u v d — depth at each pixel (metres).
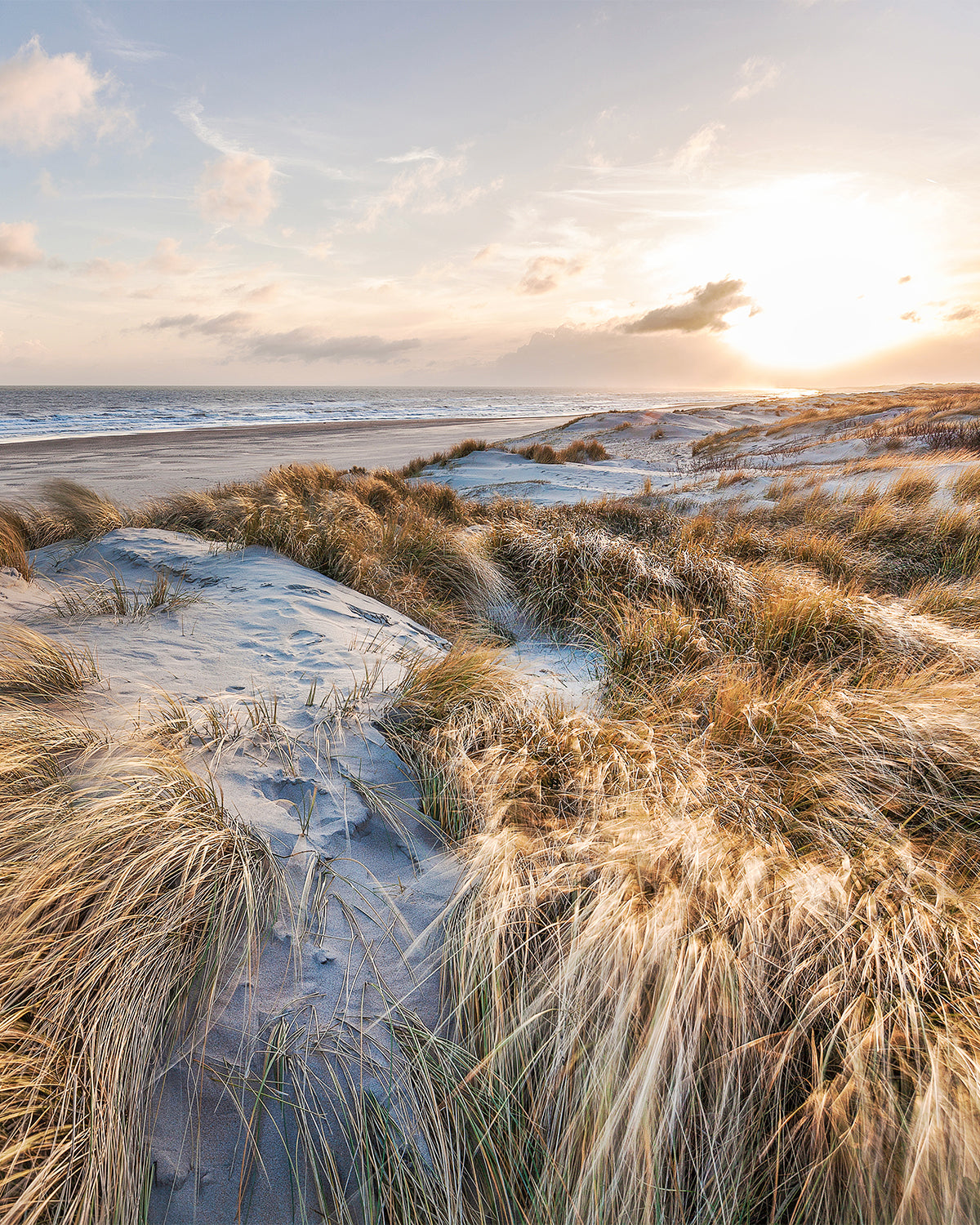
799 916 1.65
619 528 7.63
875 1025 1.39
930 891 1.79
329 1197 1.35
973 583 5.02
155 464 23.31
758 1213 1.34
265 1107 1.42
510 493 14.49
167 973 1.51
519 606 5.34
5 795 1.88
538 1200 1.36
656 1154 1.34
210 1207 1.30
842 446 17.41
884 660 3.55
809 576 5.33
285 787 2.30
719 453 23.31
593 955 1.55
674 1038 1.41
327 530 5.96
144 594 4.54
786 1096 1.42
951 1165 1.24
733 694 2.83
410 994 1.67
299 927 1.77
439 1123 1.41
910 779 2.25
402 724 2.78
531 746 2.52
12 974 1.45
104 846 1.73
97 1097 1.32
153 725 2.49
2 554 5.05
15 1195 1.20
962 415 18.86
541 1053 1.49
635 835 1.91
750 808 2.12
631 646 3.88
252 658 3.44
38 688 2.71
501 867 1.85
